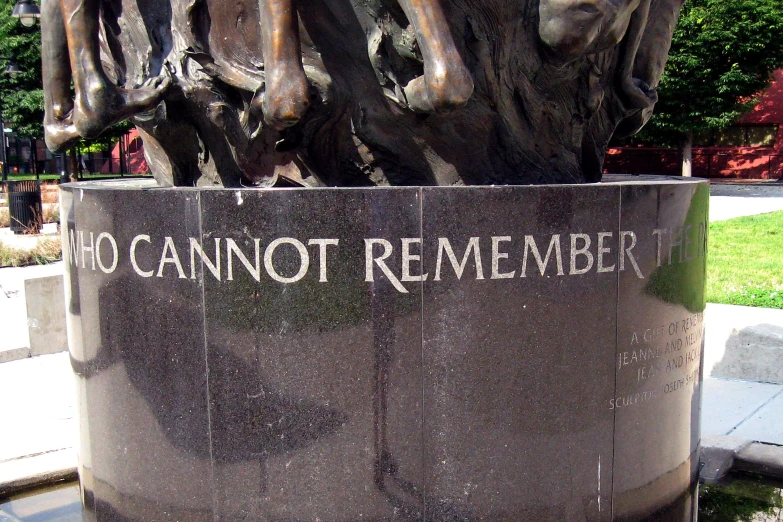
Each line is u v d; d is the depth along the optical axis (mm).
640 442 3543
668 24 4488
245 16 3654
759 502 4398
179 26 3760
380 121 3668
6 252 13867
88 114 3639
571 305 3275
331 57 3609
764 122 33250
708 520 4191
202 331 3279
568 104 3994
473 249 3141
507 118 3822
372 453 3182
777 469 4680
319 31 3572
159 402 3418
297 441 3209
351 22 3555
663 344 3619
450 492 3217
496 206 3145
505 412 3223
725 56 24500
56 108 4035
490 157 3873
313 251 3127
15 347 7324
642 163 34969
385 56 3551
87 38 3654
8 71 24484
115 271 3492
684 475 3861
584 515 3385
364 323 3141
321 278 3135
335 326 3148
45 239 14945
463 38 3588
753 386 6230
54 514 4328
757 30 23750
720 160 34219
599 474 3400
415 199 3107
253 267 3176
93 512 3803
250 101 3686
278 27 3299
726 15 23766
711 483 4633
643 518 3598
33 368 6984
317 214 3115
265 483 3254
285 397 3197
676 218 3629
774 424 5355
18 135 30203
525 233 3180
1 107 27359
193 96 3760
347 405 3170
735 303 8414
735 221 16750
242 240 3176
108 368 3584
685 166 26703
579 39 3543
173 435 3400
